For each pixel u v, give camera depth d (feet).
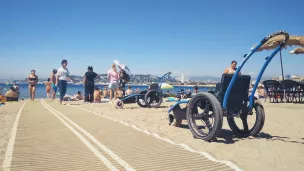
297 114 29.48
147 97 38.47
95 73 51.78
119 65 47.75
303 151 15.30
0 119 25.50
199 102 19.10
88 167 12.35
